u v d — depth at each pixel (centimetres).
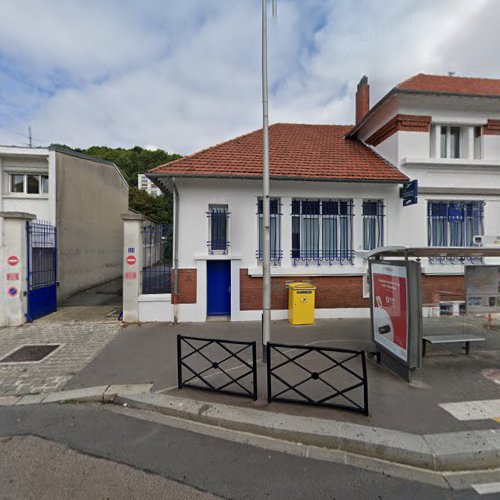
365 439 282
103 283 1399
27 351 525
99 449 282
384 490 235
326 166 773
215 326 682
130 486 236
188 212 719
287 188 747
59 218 1031
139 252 720
